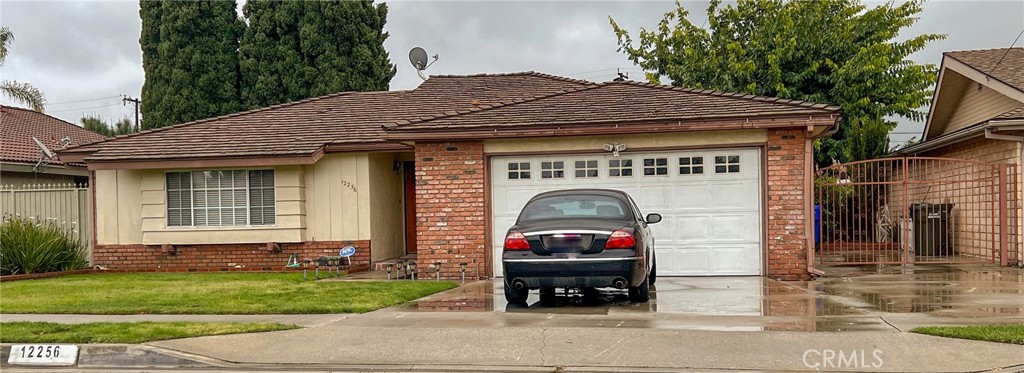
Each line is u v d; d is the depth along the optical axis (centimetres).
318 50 3061
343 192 1656
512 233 1025
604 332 829
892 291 1147
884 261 1606
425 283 1308
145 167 1630
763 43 2689
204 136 1753
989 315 907
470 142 1427
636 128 1339
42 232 1652
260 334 858
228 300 1113
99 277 1559
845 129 2514
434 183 1437
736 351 750
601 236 993
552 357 750
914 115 2580
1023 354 721
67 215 1781
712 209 1378
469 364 742
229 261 1686
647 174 1395
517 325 880
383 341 825
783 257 1337
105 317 993
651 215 1195
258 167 1641
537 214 1099
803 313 939
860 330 820
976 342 756
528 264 1001
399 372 729
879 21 2662
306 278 1430
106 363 796
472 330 856
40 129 2591
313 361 767
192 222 1688
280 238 1648
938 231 1775
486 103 1806
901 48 2584
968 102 2028
